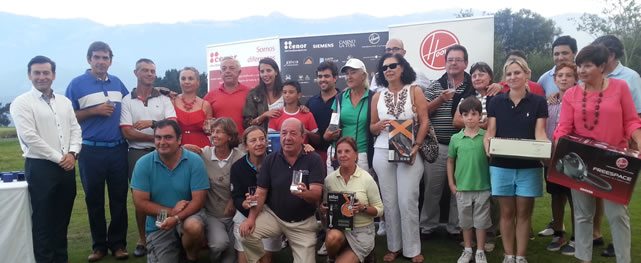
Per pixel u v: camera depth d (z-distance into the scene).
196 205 4.27
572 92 3.97
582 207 3.93
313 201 4.09
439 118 5.04
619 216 3.76
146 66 4.96
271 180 4.20
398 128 4.39
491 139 3.94
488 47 6.29
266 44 7.75
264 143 4.32
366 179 4.20
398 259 4.68
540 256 4.67
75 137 4.53
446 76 5.25
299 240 4.20
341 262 4.07
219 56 8.45
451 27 6.43
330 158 4.70
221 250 4.31
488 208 4.35
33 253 4.36
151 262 4.25
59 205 4.52
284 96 4.93
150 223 4.33
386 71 4.50
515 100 4.14
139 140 4.95
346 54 7.22
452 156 4.58
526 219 4.13
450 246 5.10
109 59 4.86
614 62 4.46
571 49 4.95
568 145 3.76
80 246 5.34
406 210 4.53
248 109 5.25
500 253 4.77
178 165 4.30
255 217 4.20
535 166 4.04
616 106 3.75
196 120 5.15
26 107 4.27
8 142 18.86
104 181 4.85
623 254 3.80
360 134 4.73
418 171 4.53
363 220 4.18
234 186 4.38
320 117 5.02
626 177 3.59
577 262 4.48
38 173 4.30
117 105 4.88
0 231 4.19
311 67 7.42
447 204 5.58
